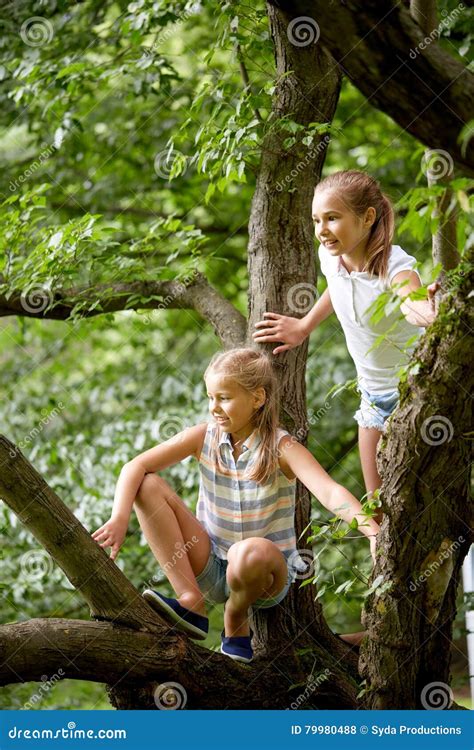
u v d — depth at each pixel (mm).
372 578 3148
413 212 2195
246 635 3418
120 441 6141
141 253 5078
